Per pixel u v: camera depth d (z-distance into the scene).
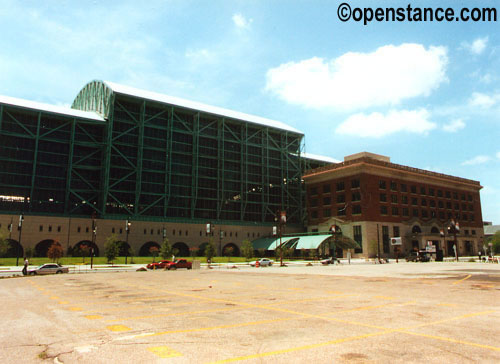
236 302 15.71
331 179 101.25
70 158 81.44
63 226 76.81
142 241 84.19
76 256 75.62
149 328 10.38
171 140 91.06
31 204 76.44
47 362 7.25
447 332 9.43
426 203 104.56
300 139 117.00
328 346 8.17
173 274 39.62
